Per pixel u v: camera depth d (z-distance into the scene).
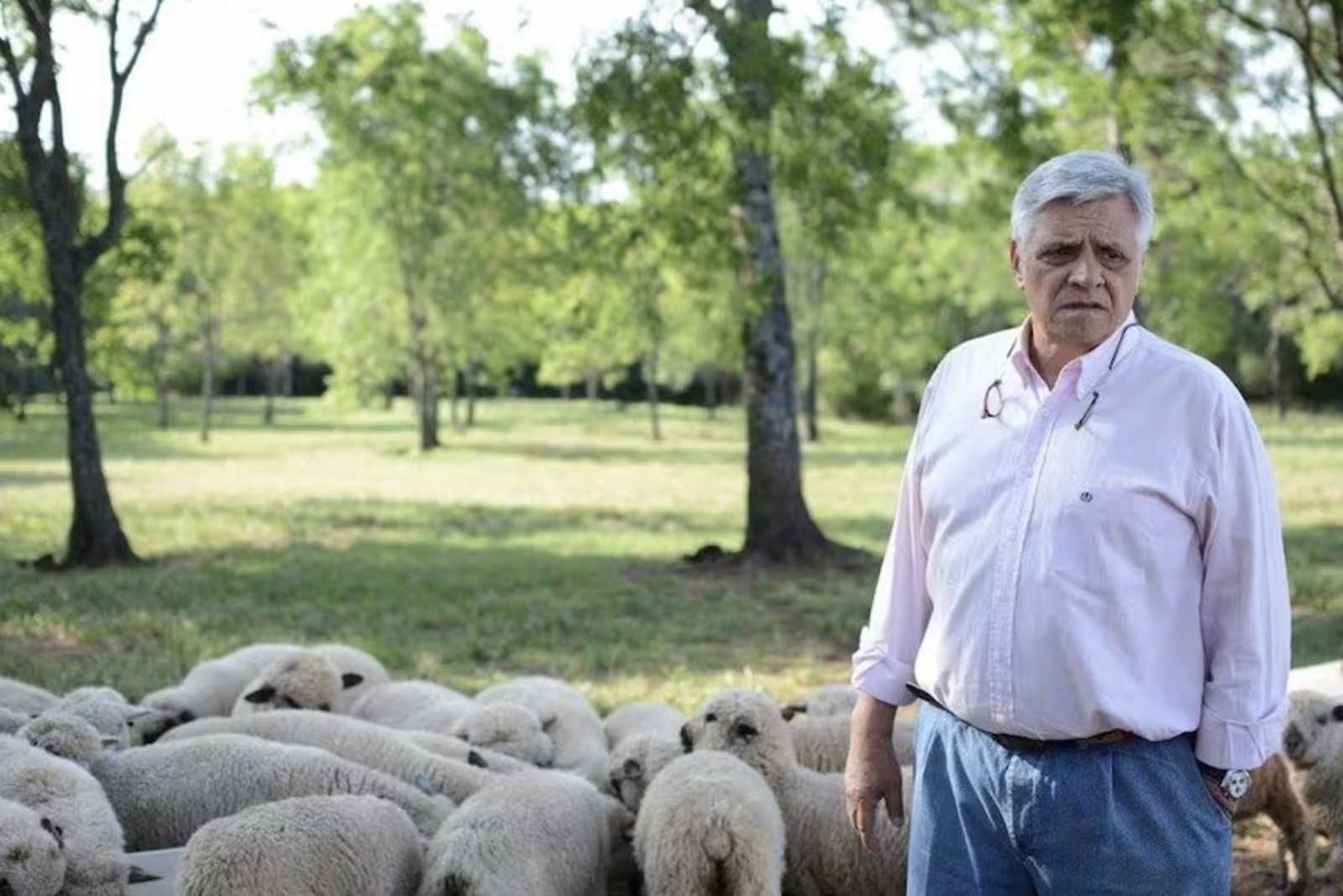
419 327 42.84
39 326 23.06
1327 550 17.58
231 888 4.11
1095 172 2.71
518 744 6.33
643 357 66.56
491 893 4.48
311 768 5.40
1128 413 2.67
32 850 4.19
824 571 16.25
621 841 5.40
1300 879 5.60
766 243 16.47
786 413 16.83
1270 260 19.92
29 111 16.31
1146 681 2.63
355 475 34.44
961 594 2.79
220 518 22.67
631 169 15.71
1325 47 16.25
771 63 14.27
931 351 52.25
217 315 54.25
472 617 12.89
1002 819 2.76
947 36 17.11
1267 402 67.88
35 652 10.79
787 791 5.30
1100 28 15.41
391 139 38.59
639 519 23.64
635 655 11.15
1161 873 2.64
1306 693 5.55
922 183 33.56
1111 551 2.63
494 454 43.59
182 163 46.50
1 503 25.33
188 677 7.97
